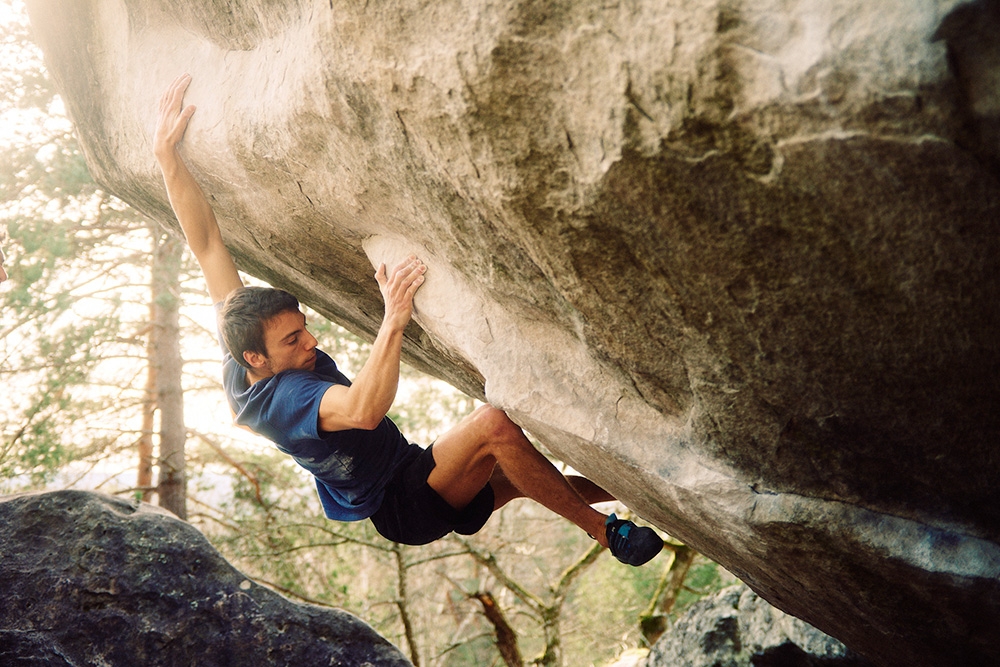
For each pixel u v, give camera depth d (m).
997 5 1.06
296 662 3.42
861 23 1.15
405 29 1.57
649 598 10.37
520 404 2.09
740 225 1.41
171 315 8.57
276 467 8.77
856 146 1.23
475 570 10.09
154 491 8.29
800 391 1.67
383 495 2.60
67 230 7.56
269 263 3.24
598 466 2.29
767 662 4.47
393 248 2.29
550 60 1.40
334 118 1.89
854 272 1.41
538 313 2.01
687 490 1.94
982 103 1.13
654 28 1.28
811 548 1.92
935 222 1.29
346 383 2.57
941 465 1.67
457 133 1.58
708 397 1.79
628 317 1.72
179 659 3.34
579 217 1.54
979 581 1.69
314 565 8.80
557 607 8.94
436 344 2.62
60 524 3.49
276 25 2.09
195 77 2.48
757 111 1.25
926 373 1.52
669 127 1.32
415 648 8.48
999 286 1.34
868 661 3.98
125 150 2.97
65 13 3.00
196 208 2.57
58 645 3.26
